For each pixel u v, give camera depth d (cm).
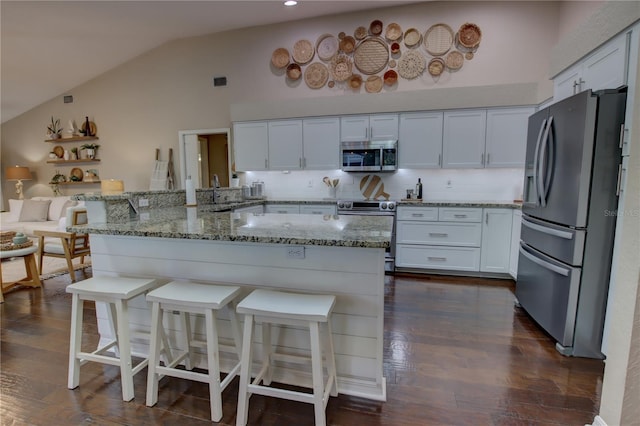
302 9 449
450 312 294
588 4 344
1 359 222
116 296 179
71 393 188
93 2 386
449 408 174
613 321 149
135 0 387
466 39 437
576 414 169
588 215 212
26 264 362
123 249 218
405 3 444
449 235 397
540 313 257
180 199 340
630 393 141
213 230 187
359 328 180
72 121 610
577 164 214
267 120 480
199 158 564
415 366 212
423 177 462
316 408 150
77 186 632
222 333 209
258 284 194
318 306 157
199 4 410
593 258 214
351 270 177
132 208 248
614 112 202
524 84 391
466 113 412
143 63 562
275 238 165
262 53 507
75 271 424
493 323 272
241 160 497
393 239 414
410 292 345
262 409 175
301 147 469
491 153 408
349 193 489
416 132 428
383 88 469
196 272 205
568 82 279
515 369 208
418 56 453
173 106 555
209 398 184
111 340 229
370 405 176
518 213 360
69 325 272
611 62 215
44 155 645
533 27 419
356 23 469
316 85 492
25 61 506
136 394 187
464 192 450
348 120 448
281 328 194
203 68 534
